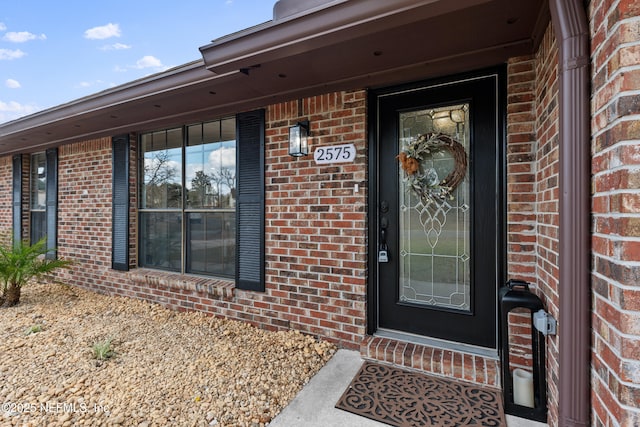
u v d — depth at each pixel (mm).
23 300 4141
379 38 1967
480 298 2406
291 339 2861
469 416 1838
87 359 2561
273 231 3100
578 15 1213
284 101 3018
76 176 4719
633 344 922
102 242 4430
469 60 2209
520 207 2086
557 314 1518
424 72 2383
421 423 1787
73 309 3773
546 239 1759
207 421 1842
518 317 2061
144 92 3016
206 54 2256
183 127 3910
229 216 3604
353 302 2711
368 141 2725
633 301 924
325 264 2834
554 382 1616
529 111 2074
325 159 2828
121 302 4016
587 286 1183
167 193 4066
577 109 1211
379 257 2707
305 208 2928
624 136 948
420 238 2617
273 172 3102
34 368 2426
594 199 1152
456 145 2475
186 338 2953
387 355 2414
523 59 2094
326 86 2717
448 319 2518
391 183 2703
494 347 2365
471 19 1770
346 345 2725
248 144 3246
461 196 2479
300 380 2240
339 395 2055
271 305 3107
